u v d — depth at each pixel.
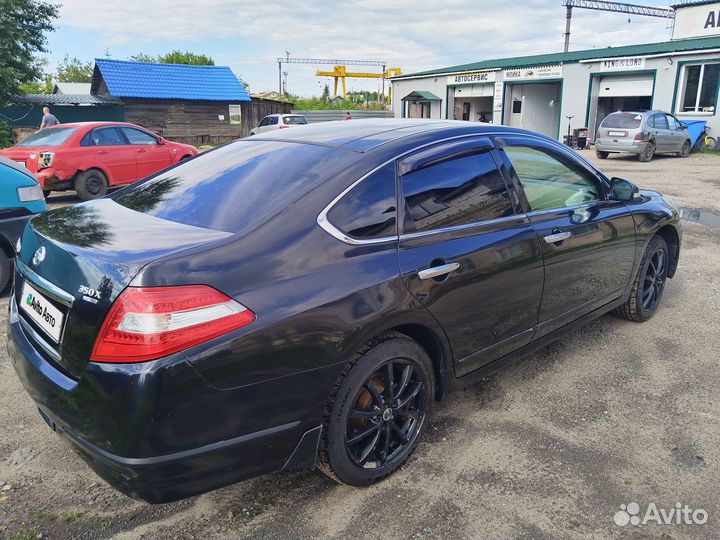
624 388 3.73
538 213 3.48
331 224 2.52
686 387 3.73
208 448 2.15
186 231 2.45
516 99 29.88
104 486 2.76
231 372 2.14
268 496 2.70
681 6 28.75
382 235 2.68
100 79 31.50
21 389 3.67
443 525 2.51
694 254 6.95
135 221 2.65
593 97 25.69
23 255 2.74
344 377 2.52
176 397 2.04
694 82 21.95
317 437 2.46
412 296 2.69
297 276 2.35
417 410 2.93
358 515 2.57
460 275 2.92
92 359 2.08
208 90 31.00
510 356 3.45
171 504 2.64
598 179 4.11
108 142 11.64
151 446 2.04
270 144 3.22
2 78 23.45
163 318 2.03
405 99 34.75
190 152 13.26
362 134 3.11
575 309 3.86
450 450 3.06
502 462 2.95
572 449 3.06
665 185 12.77
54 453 3.01
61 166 10.80
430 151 2.99
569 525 2.51
